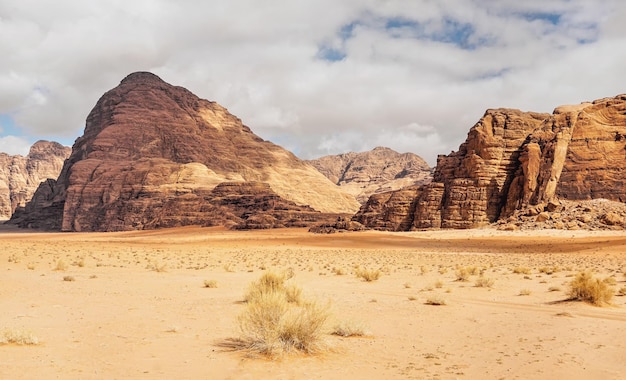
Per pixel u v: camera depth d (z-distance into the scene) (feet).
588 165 385.70
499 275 115.75
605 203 364.99
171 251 240.32
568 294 73.41
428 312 59.57
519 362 35.47
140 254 206.18
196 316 54.03
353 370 32.96
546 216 360.28
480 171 416.26
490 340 43.42
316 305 40.83
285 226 591.78
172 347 38.75
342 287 89.25
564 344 41.32
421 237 363.97
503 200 412.36
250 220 572.51
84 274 107.14
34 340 38.70
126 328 46.62
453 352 38.73
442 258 195.83
